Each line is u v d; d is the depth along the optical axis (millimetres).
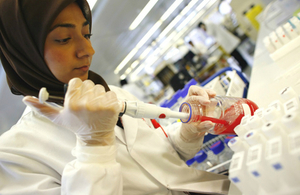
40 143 792
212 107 779
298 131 379
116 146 693
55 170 757
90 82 601
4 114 1635
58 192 667
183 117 708
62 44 704
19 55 750
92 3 1318
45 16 661
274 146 379
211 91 833
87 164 602
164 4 1622
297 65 1036
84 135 609
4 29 733
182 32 2303
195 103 764
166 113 675
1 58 823
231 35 2662
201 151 1353
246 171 414
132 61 2182
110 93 593
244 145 469
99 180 581
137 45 1932
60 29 674
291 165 354
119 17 1507
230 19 2535
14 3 681
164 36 2002
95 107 539
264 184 379
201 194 847
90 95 556
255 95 1117
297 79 917
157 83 3080
